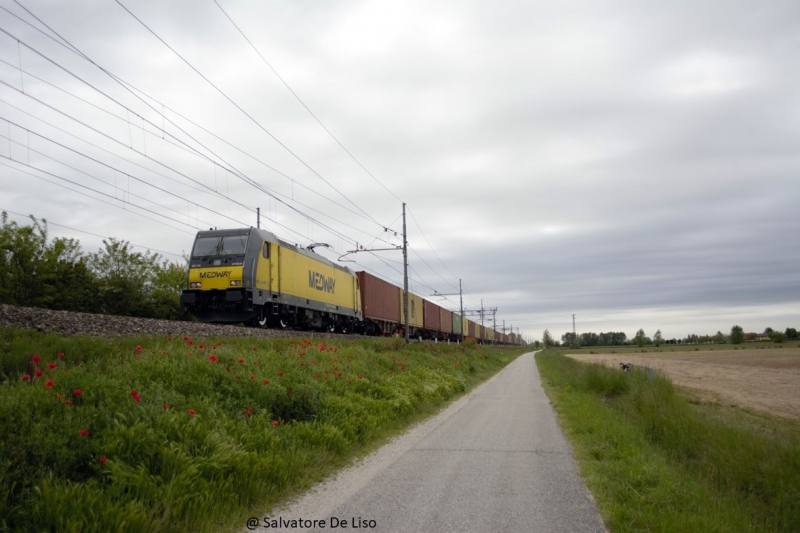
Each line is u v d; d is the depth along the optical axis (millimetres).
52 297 25500
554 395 17969
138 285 30297
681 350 103750
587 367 22359
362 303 32906
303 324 25312
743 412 17484
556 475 6824
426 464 7434
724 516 5320
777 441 8305
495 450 8445
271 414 7914
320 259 26125
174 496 4754
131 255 30844
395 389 12562
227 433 6414
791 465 7301
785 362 53156
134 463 5043
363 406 10070
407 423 11227
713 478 7527
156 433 5480
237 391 7922
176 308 32281
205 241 19344
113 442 5027
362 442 8773
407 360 19297
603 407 13602
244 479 5582
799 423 14844
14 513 3992
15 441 4629
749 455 7738
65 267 26531
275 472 6035
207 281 18562
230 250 18906
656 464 7152
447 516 5203
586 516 5219
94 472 4789
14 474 4285
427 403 13727
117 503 4246
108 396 5938
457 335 64062
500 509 5422
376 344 20891
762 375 35719
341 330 30406
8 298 24047
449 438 9547
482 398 16922
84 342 8727
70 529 3891
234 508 5203
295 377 9664
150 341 9867
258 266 19016
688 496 5852
